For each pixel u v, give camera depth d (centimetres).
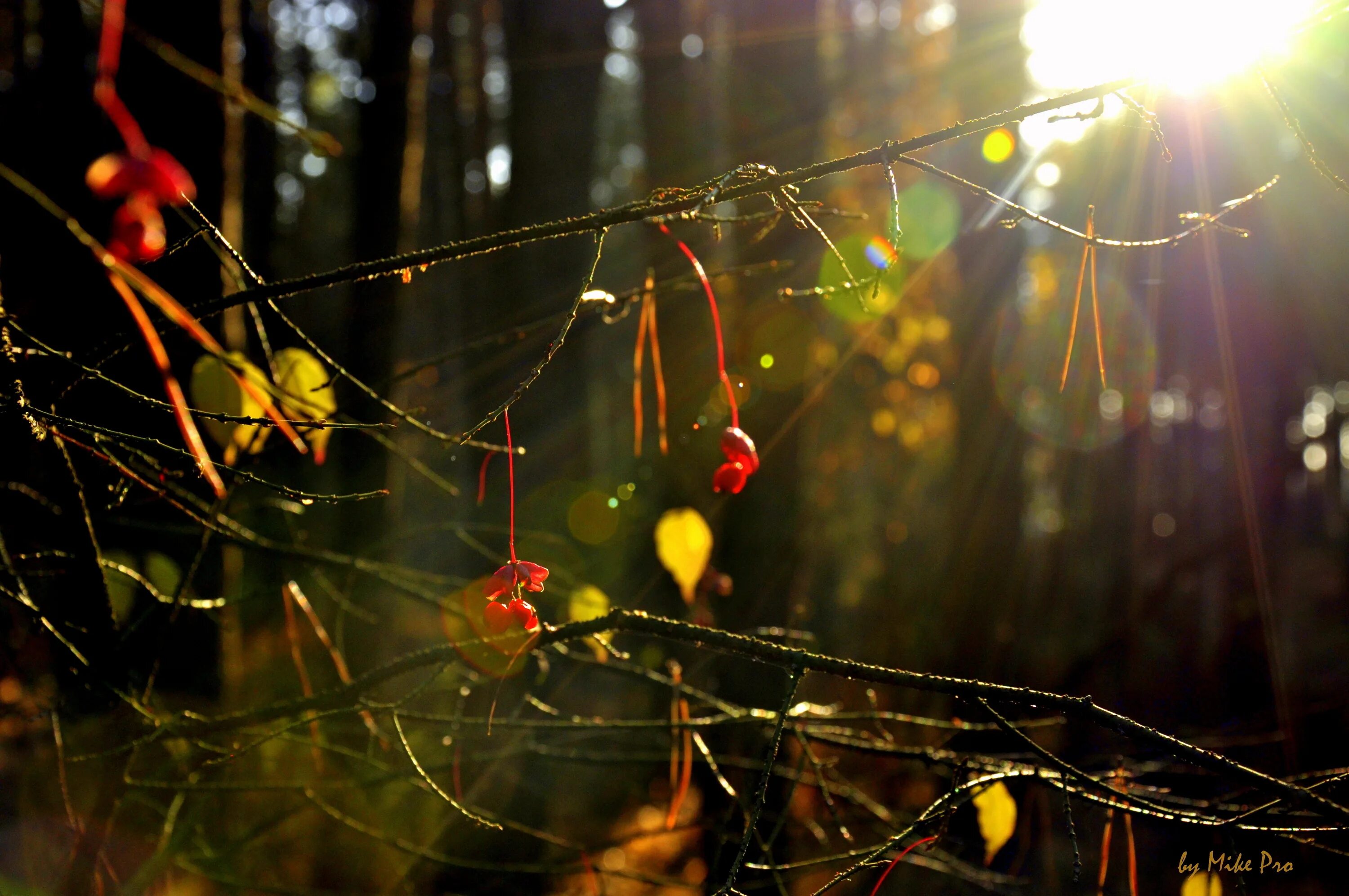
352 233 586
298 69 907
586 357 601
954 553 683
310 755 299
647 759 245
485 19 782
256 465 198
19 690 240
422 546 616
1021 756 251
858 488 1135
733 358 401
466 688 229
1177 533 1005
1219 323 576
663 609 398
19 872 235
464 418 561
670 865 442
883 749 212
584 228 135
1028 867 356
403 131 443
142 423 217
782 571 405
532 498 588
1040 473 1077
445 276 955
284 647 356
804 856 355
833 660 140
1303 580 922
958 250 675
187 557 266
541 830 387
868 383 820
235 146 279
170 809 215
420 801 333
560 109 687
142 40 128
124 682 185
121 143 237
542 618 321
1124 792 170
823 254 406
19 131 230
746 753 360
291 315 393
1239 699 647
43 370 197
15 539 224
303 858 312
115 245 84
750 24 443
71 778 237
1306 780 242
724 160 475
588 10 677
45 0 244
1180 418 1136
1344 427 1142
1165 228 634
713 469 401
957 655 665
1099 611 894
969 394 684
